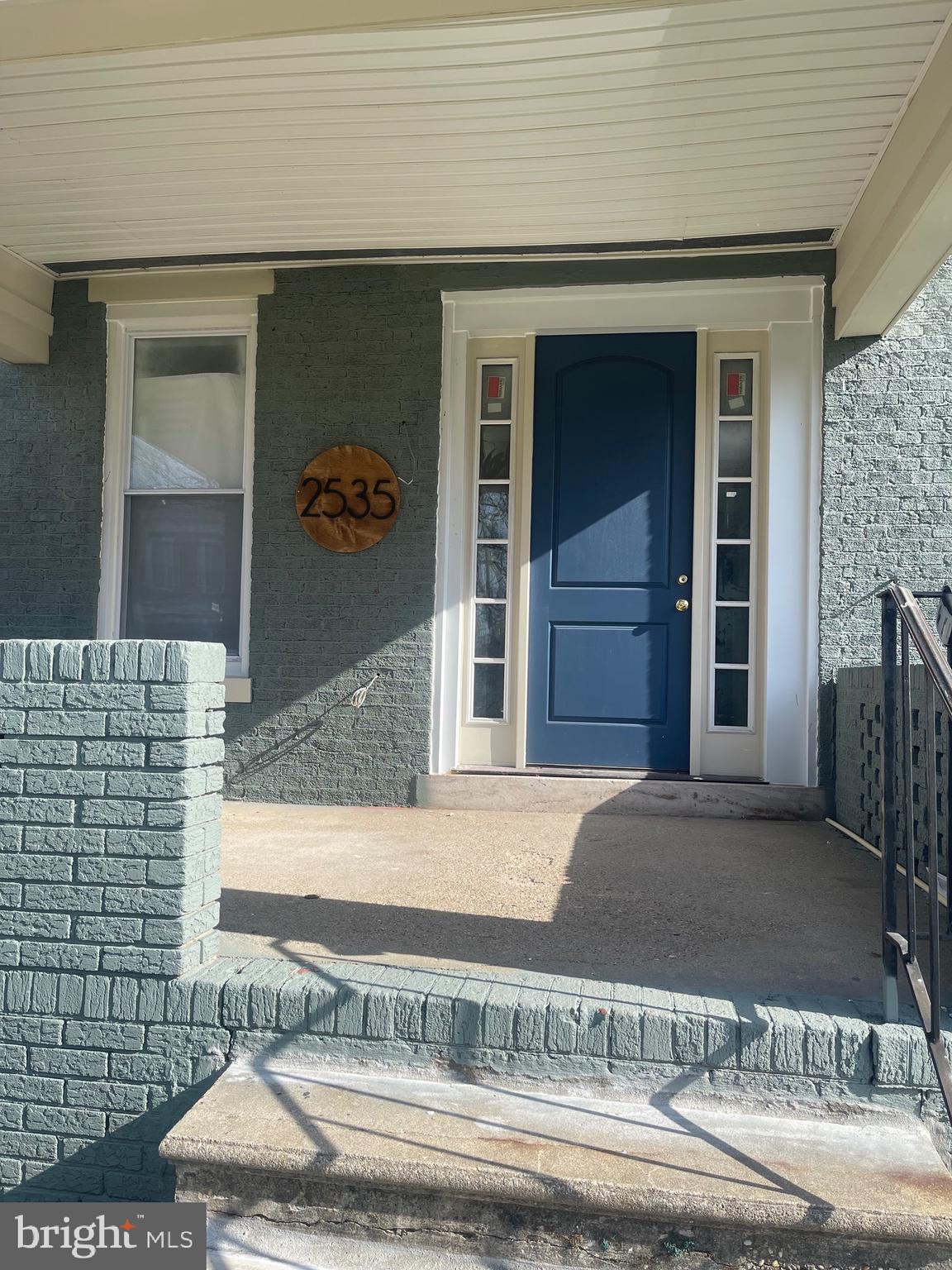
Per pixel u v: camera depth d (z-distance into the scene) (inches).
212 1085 106.4
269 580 230.7
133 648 109.3
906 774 98.5
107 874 109.3
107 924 109.3
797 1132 94.7
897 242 167.0
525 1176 86.0
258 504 231.6
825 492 214.2
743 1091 97.7
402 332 228.7
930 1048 89.4
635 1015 99.0
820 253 216.1
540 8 139.8
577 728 228.5
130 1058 109.0
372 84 159.3
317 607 228.8
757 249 216.8
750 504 225.3
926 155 151.6
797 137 172.1
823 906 140.8
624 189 192.9
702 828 199.5
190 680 108.8
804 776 214.7
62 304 242.1
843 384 214.5
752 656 223.5
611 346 229.5
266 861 166.7
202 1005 107.1
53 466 241.6
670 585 226.5
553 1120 95.4
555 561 230.1
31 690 110.9
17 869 110.9
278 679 229.3
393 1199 91.2
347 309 230.5
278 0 145.4
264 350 232.7
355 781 225.3
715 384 226.5
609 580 227.9
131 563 243.6
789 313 219.9
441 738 225.1
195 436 242.5
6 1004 111.3
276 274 233.1
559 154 179.8
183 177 192.4
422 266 228.5
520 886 150.2
